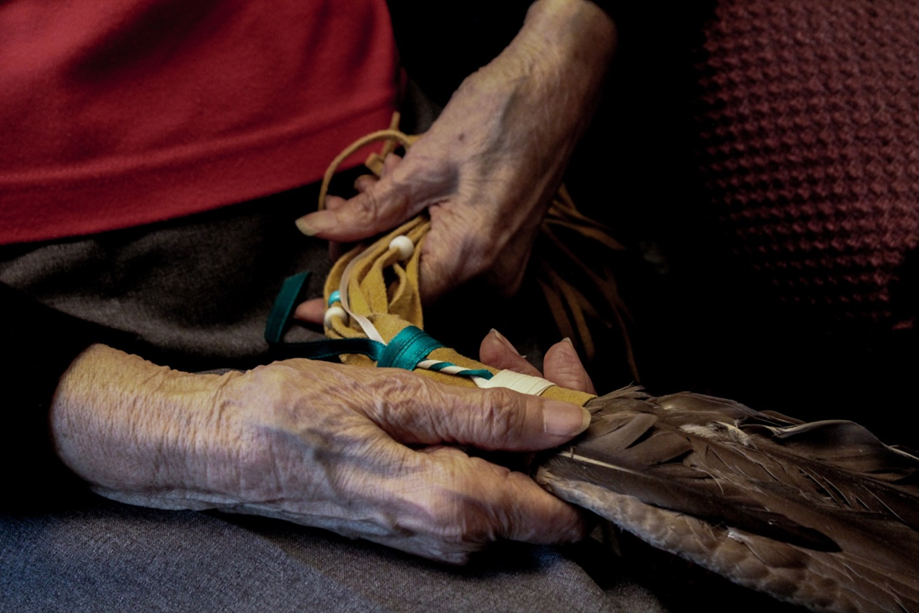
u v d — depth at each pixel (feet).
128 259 2.66
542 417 1.86
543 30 2.81
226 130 2.88
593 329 3.19
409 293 2.62
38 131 2.54
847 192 2.68
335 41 3.18
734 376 3.41
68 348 2.07
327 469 1.87
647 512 1.73
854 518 1.67
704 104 2.92
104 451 1.98
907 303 2.64
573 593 1.86
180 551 1.96
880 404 2.97
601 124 3.41
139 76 2.74
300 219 2.73
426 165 2.75
